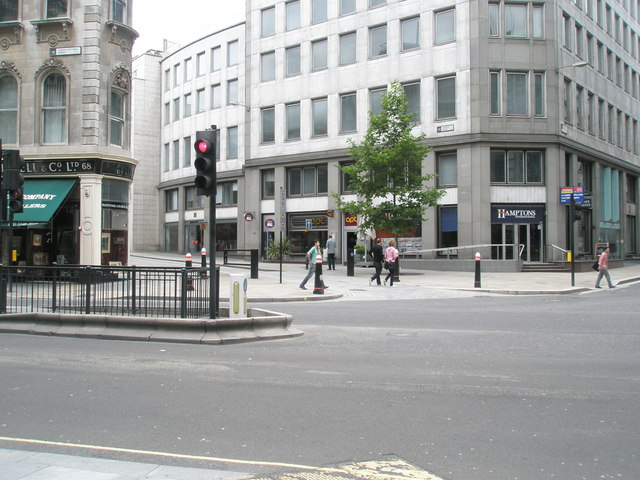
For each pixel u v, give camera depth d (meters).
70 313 11.09
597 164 37.28
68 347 9.33
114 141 22.47
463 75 30.72
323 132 36.09
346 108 35.22
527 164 31.14
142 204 50.53
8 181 13.81
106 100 21.89
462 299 17.45
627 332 10.59
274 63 38.53
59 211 21.80
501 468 4.21
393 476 4.06
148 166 50.97
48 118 21.98
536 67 30.69
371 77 33.91
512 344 9.41
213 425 5.26
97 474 4.06
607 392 6.41
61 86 21.97
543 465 4.27
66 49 21.55
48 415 5.57
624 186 42.66
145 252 49.88
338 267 31.86
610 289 21.12
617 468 4.21
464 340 9.80
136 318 10.16
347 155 34.44
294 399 6.14
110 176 21.88
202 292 10.74
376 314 13.40
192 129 46.50
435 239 31.45
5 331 10.90
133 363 8.03
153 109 51.25
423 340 9.83
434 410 5.73
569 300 16.97
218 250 43.41
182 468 4.21
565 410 5.72
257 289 19.12
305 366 7.82
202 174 10.02
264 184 39.22
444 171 31.78
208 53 44.47
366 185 26.22
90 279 11.02
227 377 7.18
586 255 36.06
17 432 5.06
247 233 39.69
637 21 46.12
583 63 29.98
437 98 31.72
